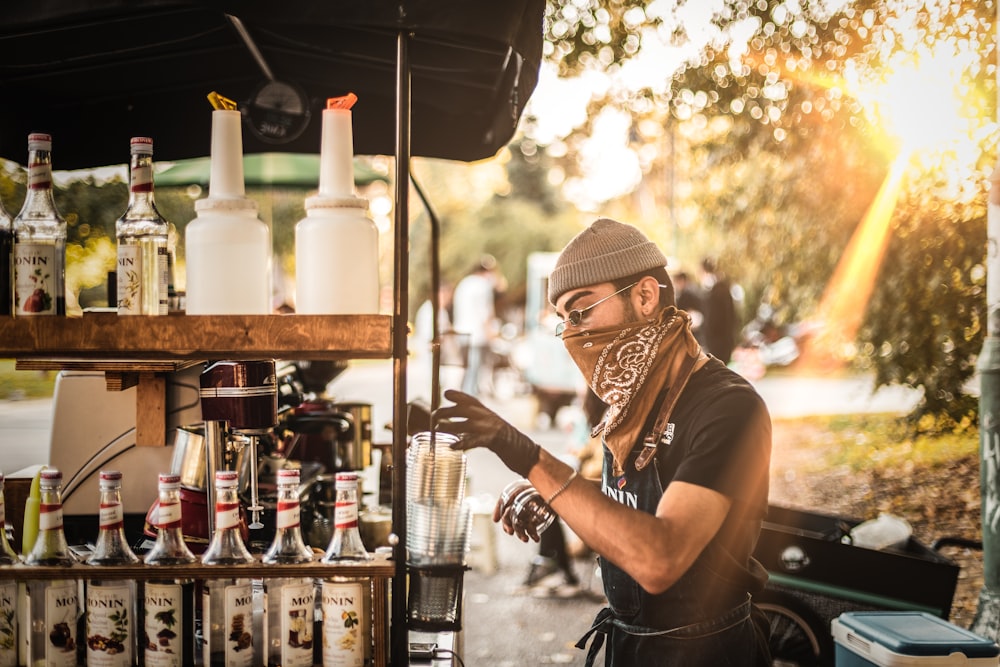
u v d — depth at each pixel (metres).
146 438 2.71
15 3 1.83
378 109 3.30
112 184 5.09
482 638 5.20
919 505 7.15
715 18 6.29
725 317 10.64
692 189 9.29
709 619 2.07
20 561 2.04
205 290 1.92
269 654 2.02
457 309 14.30
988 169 5.87
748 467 1.97
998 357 4.39
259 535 2.32
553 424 13.28
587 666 2.32
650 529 1.88
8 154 2.90
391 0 1.81
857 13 6.01
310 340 1.88
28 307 1.97
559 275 2.17
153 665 1.97
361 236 1.93
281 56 2.97
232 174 1.97
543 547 6.03
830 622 4.02
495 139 3.12
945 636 3.27
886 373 6.94
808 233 7.38
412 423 2.68
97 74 2.88
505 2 1.86
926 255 6.46
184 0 1.77
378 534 2.92
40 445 7.82
